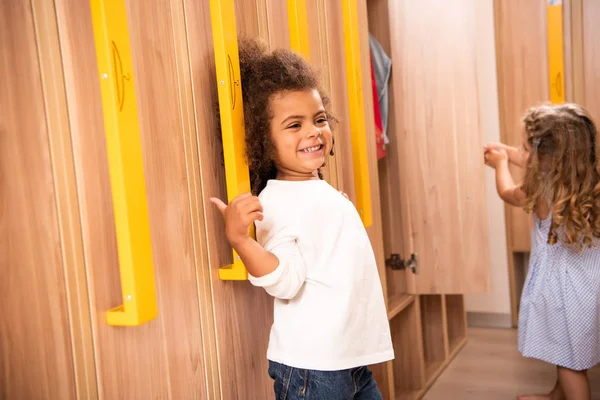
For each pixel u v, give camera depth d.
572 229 1.75
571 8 2.56
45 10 0.74
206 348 1.03
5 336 0.79
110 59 0.77
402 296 2.10
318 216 1.01
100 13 0.76
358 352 1.01
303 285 1.01
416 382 2.13
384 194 2.15
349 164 1.61
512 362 2.37
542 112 1.91
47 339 0.78
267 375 1.23
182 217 0.98
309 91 1.04
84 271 0.79
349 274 1.01
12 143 0.77
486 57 2.69
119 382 0.84
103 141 0.82
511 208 2.74
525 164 1.94
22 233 0.77
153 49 0.92
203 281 1.03
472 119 1.97
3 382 0.80
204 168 1.04
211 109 1.07
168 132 0.95
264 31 1.23
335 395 0.99
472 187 1.99
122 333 0.84
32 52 0.75
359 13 1.74
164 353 0.93
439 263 2.06
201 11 1.05
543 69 2.61
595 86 2.57
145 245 0.82
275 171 1.14
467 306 2.88
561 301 1.79
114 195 0.79
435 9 1.97
